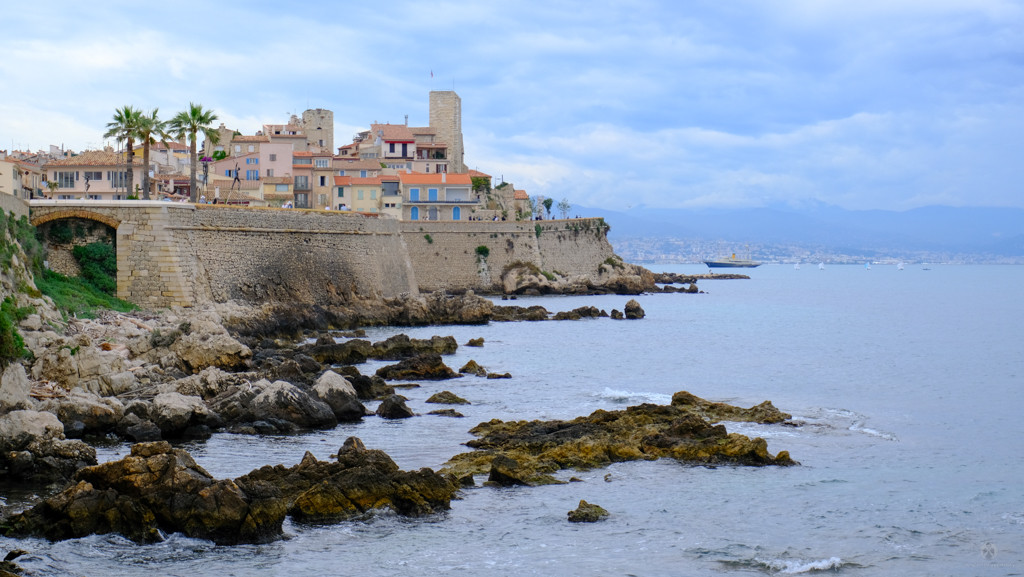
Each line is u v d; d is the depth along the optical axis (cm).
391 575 2839
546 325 11194
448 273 15400
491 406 5472
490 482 3738
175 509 3008
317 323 9125
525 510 3447
